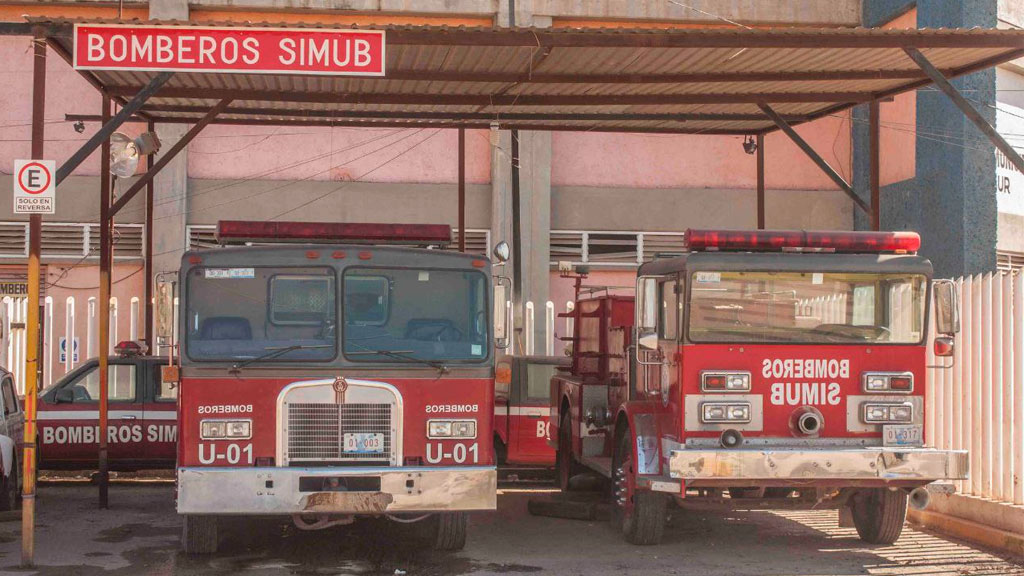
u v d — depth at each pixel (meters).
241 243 10.02
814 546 10.43
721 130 16.39
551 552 10.06
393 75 12.65
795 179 23.23
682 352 9.52
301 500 8.73
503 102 13.98
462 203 16.19
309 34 9.97
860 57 12.09
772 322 9.63
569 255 22.70
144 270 21.53
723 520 12.09
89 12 20.75
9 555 9.86
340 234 10.12
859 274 9.74
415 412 9.03
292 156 22.03
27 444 9.30
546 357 15.00
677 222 22.97
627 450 10.76
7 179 21.27
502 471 16.50
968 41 10.94
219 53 9.88
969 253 19.11
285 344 8.98
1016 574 9.09
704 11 22.00
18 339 19.86
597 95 13.96
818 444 9.56
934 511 11.56
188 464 8.79
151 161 17.95
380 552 10.02
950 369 11.52
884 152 22.03
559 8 21.67
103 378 13.09
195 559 9.66
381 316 9.13
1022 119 20.22
